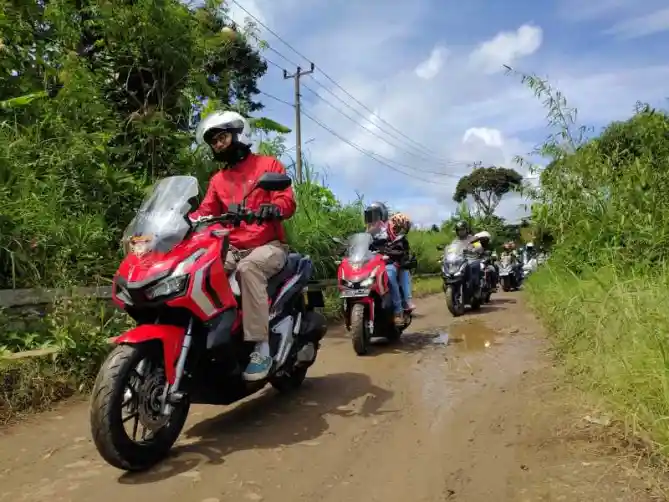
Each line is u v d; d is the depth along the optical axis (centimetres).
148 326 337
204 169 833
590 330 506
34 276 569
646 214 618
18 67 762
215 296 354
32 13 798
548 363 542
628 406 344
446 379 514
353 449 354
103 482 315
